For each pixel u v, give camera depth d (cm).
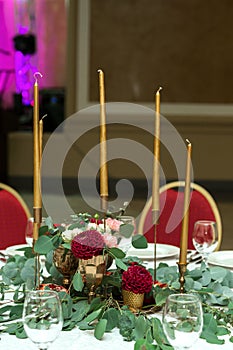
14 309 186
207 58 1079
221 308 198
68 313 183
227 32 1073
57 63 1297
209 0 1067
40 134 184
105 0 1070
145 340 164
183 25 1075
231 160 1076
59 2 1287
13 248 278
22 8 1287
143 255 276
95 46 1073
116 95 1080
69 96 1073
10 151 1082
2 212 347
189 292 194
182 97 1082
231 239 695
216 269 209
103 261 184
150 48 1080
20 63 1286
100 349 169
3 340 174
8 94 1290
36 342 148
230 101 1078
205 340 175
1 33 1284
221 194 1040
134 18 1073
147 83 1082
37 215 183
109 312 178
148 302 194
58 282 201
